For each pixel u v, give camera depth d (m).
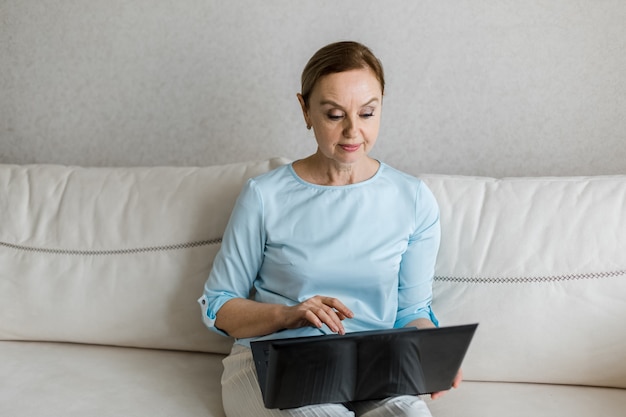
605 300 1.66
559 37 2.00
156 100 2.19
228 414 1.56
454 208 1.78
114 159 2.25
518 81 2.04
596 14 1.98
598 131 2.04
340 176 1.62
